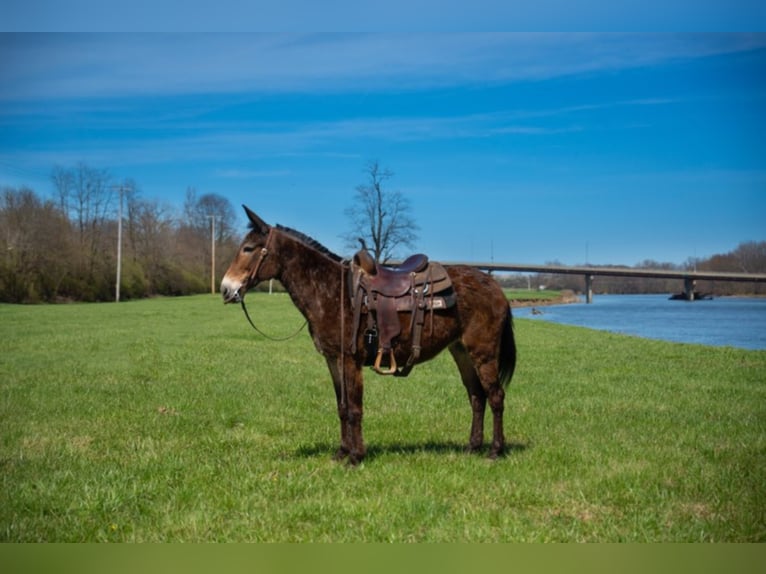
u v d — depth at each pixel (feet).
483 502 18.72
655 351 61.87
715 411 31.83
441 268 22.93
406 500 18.37
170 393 37.83
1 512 18.04
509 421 29.99
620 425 28.89
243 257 22.27
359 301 21.84
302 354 59.36
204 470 21.86
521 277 467.52
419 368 49.93
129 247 269.23
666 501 18.60
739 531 16.57
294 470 21.77
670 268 290.56
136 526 17.25
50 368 48.52
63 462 23.18
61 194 215.51
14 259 196.24
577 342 72.28
